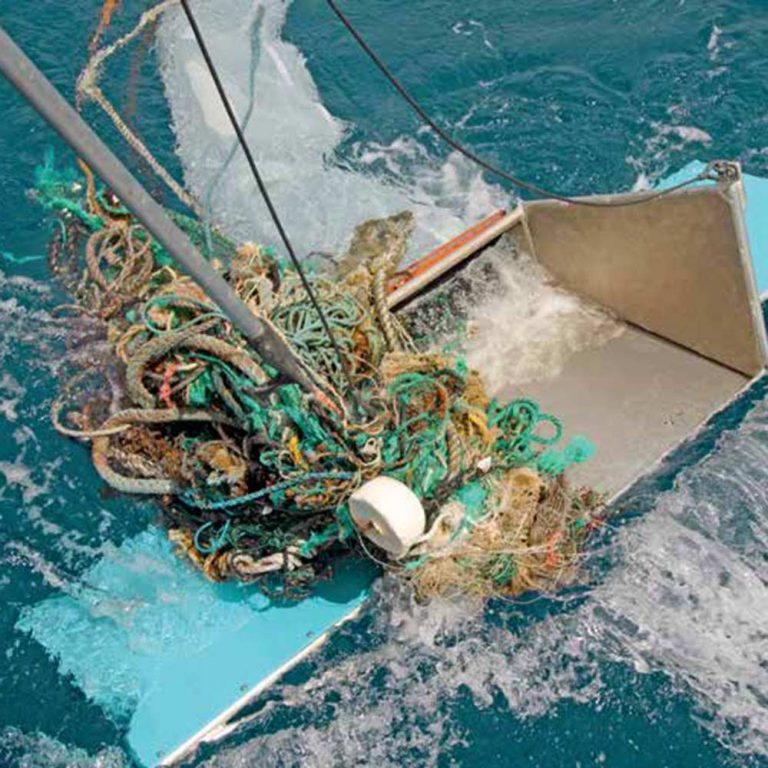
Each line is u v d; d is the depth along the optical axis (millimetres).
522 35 9531
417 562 5094
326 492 5062
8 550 6109
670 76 9000
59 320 7324
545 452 5891
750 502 5973
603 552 5793
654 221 6098
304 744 5195
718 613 5535
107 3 9562
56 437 6672
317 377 5176
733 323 6152
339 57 9398
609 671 5367
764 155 8367
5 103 9055
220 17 9734
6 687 5461
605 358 6574
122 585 5734
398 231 6621
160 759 5039
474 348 6629
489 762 5109
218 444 5395
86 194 7746
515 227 6898
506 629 5535
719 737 5113
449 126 8781
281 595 5527
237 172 8180
